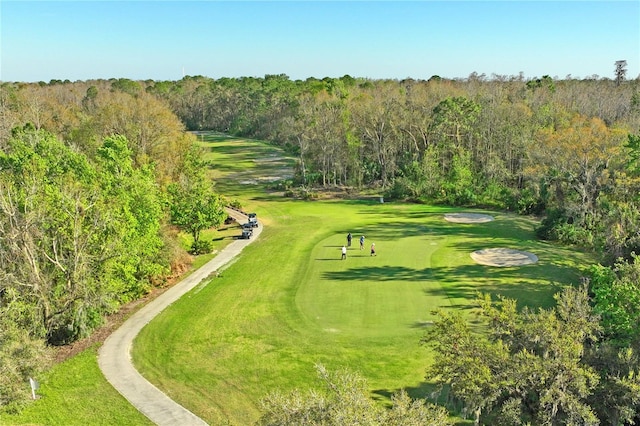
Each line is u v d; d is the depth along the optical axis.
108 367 32.84
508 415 20.41
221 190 104.31
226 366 32.38
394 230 65.75
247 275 49.91
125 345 36.09
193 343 35.88
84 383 30.73
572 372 20.59
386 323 37.28
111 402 28.45
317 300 42.25
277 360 32.69
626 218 44.56
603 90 130.12
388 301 41.31
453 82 157.62
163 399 28.75
